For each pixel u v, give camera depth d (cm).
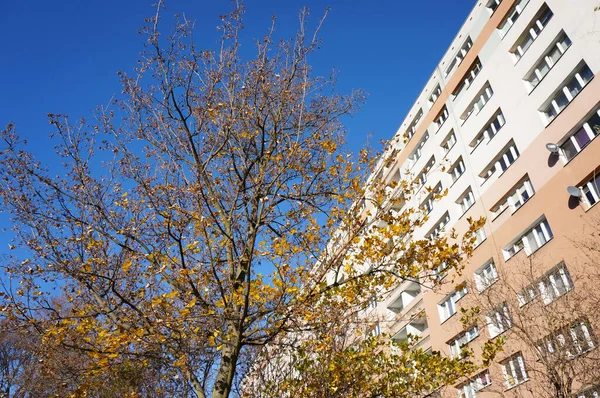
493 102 2000
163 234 754
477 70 2212
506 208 1806
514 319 1226
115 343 616
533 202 1658
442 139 2356
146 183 805
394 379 827
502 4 2059
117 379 853
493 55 2064
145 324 660
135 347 699
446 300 2039
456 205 2119
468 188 2064
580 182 1484
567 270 1433
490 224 1875
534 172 1688
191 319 673
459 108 2259
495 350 866
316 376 829
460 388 1686
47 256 699
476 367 848
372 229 744
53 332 639
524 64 1858
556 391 1005
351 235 736
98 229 711
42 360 766
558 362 1034
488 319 1574
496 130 1980
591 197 1452
